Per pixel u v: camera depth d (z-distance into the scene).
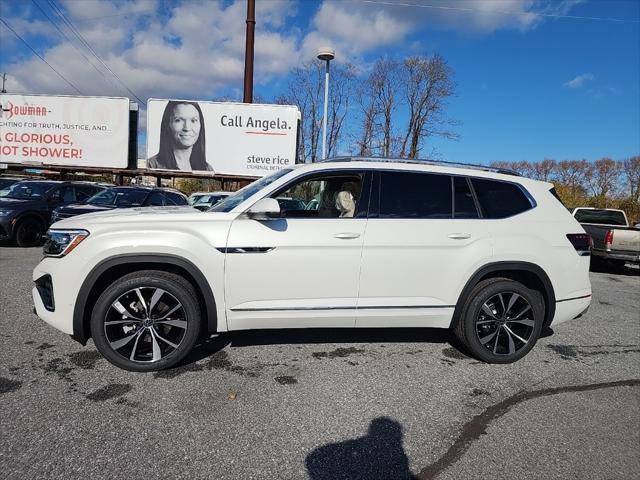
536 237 4.24
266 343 4.51
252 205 3.86
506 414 3.31
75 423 2.92
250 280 3.74
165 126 17.98
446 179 4.25
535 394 3.66
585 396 3.65
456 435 3.00
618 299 7.99
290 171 4.12
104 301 3.55
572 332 5.49
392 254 3.93
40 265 3.73
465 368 4.12
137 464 2.54
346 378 3.79
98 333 3.57
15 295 5.88
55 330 4.57
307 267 3.80
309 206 4.11
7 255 9.30
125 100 18.06
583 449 2.89
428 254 4.00
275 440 2.85
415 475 2.58
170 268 3.81
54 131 18.08
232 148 18.12
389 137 34.28
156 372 3.72
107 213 3.95
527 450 2.86
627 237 11.35
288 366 3.98
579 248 4.41
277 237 3.75
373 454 2.75
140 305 3.67
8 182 12.62
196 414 3.10
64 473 2.43
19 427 2.85
